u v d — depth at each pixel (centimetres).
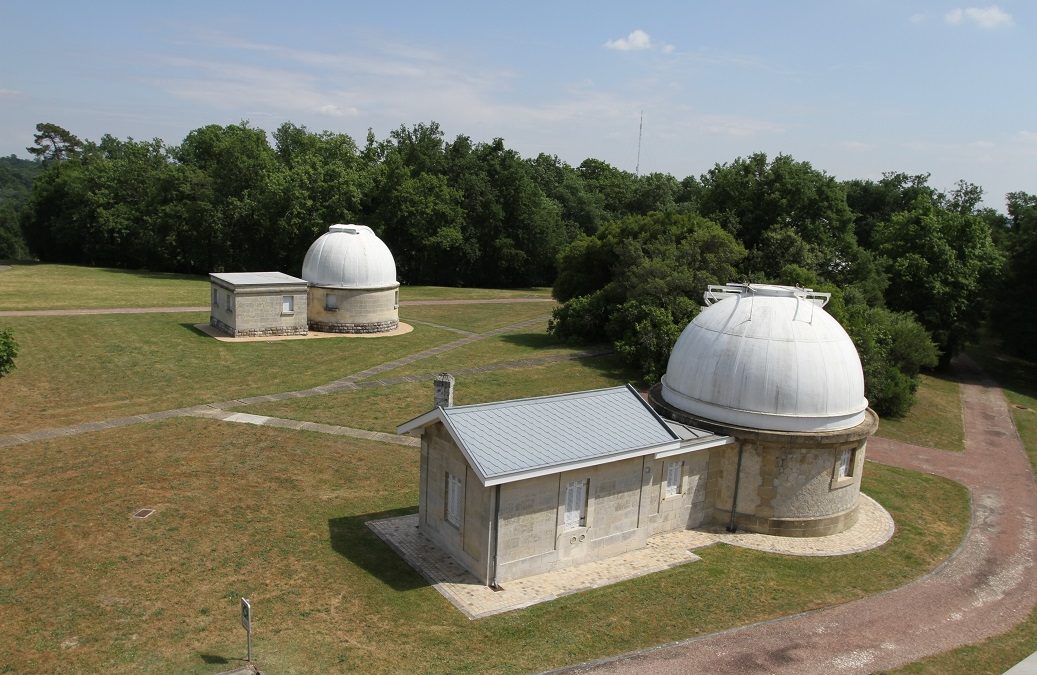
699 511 2552
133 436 3139
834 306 4688
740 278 5525
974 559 2525
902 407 4509
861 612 2083
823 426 2475
